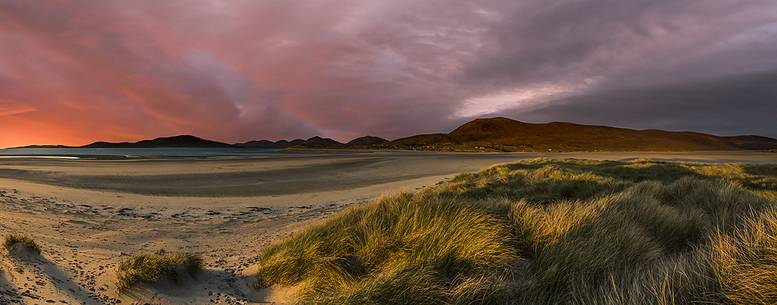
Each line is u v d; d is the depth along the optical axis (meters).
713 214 6.75
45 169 34.50
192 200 18.86
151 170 34.62
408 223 5.87
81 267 6.02
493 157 76.44
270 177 31.61
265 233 11.33
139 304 4.87
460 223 5.32
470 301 3.71
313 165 45.66
